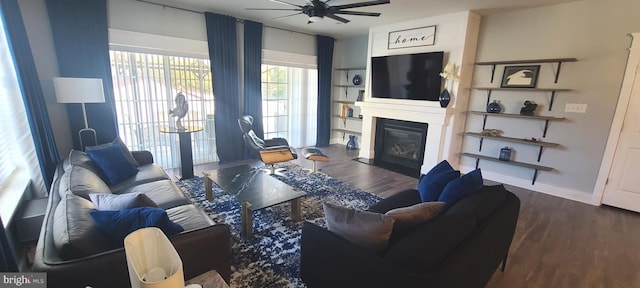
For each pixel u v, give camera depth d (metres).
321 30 5.54
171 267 0.91
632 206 3.33
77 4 3.23
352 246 1.42
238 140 4.98
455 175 2.12
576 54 3.49
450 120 4.30
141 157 3.35
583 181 3.62
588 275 2.12
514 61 3.81
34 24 3.07
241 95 4.96
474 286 1.50
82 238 1.24
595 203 3.53
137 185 2.65
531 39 3.79
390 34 4.83
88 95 3.02
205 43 4.36
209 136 4.76
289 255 2.26
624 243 2.60
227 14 4.49
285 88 5.75
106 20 3.45
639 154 3.25
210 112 4.68
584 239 2.66
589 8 3.35
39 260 1.15
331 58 6.19
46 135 2.82
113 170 2.72
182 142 3.80
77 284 1.14
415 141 4.88
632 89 3.19
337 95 6.67
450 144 4.36
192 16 4.18
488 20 4.11
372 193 3.68
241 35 4.77
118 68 3.73
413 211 1.53
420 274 1.15
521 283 2.02
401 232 1.50
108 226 1.36
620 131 3.32
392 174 4.51
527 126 3.96
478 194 1.77
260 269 2.08
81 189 1.85
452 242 1.32
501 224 1.68
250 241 2.44
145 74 3.95
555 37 3.61
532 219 3.07
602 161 3.46
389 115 4.97
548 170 3.74
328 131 6.57
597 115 3.43
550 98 3.73
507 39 3.98
